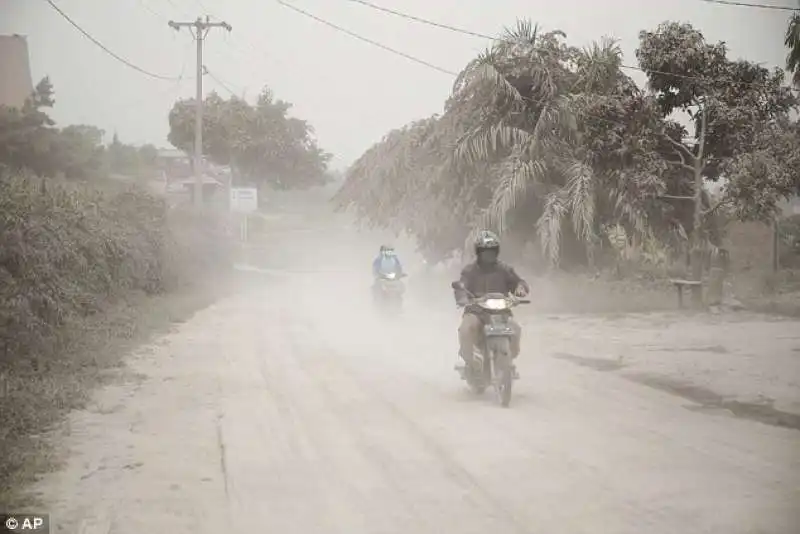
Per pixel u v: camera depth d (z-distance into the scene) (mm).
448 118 22812
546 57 21781
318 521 5289
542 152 20969
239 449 7070
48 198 15445
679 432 7609
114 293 17672
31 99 26797
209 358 12492
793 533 4961
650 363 11914
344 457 6805
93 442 7297
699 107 20906
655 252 26375
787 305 19781
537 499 5664
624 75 20922
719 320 17797
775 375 10766
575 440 7320
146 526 5203
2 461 6449
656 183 19906
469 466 6500
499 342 9016
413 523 5230
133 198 24062
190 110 65125
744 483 5992
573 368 11570
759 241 34406
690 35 20375
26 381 9766
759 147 20000
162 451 7004
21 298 11312
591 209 19812
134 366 11656
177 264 25172
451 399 9297
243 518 5348
